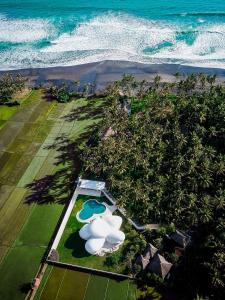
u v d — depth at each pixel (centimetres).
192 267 7675
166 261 7638
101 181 9850
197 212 8575
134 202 9131
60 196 9731
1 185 10275
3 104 13662
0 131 12325
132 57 16475
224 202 8494
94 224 8312
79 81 14938
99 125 11681
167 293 7394
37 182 10250
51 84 14888
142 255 7912
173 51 16700
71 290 7612
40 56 17138
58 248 8412
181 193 8769
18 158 11162
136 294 7425
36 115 12938
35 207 9494
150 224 8675
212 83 13050
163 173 9756
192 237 8294
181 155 9975
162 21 19062
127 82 13488
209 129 10619
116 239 8175
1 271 8112
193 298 7231
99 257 8125
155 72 15262
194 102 11381
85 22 19575
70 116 12712
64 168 10606
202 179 9144
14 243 8681
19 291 7694
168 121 11294
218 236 8031
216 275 7194
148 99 12431
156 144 10581
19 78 14650
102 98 13525
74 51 17300
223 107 11162
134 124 11156
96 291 7550
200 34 17675
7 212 9456
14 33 19100
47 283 7775
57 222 9056
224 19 18850
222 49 16612
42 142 11694
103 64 16112
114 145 10356
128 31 18450
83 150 10988
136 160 9881
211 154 9794
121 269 7838
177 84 13400
